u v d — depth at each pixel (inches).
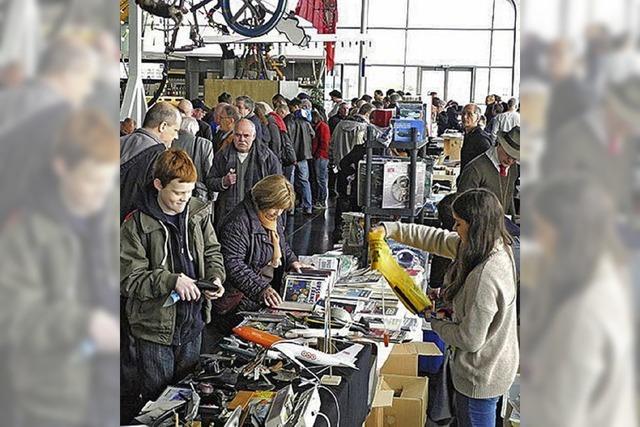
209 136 281.1
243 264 125.9
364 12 684.7
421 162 169.0
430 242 130.3
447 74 743.7
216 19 378.9
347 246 170.9
